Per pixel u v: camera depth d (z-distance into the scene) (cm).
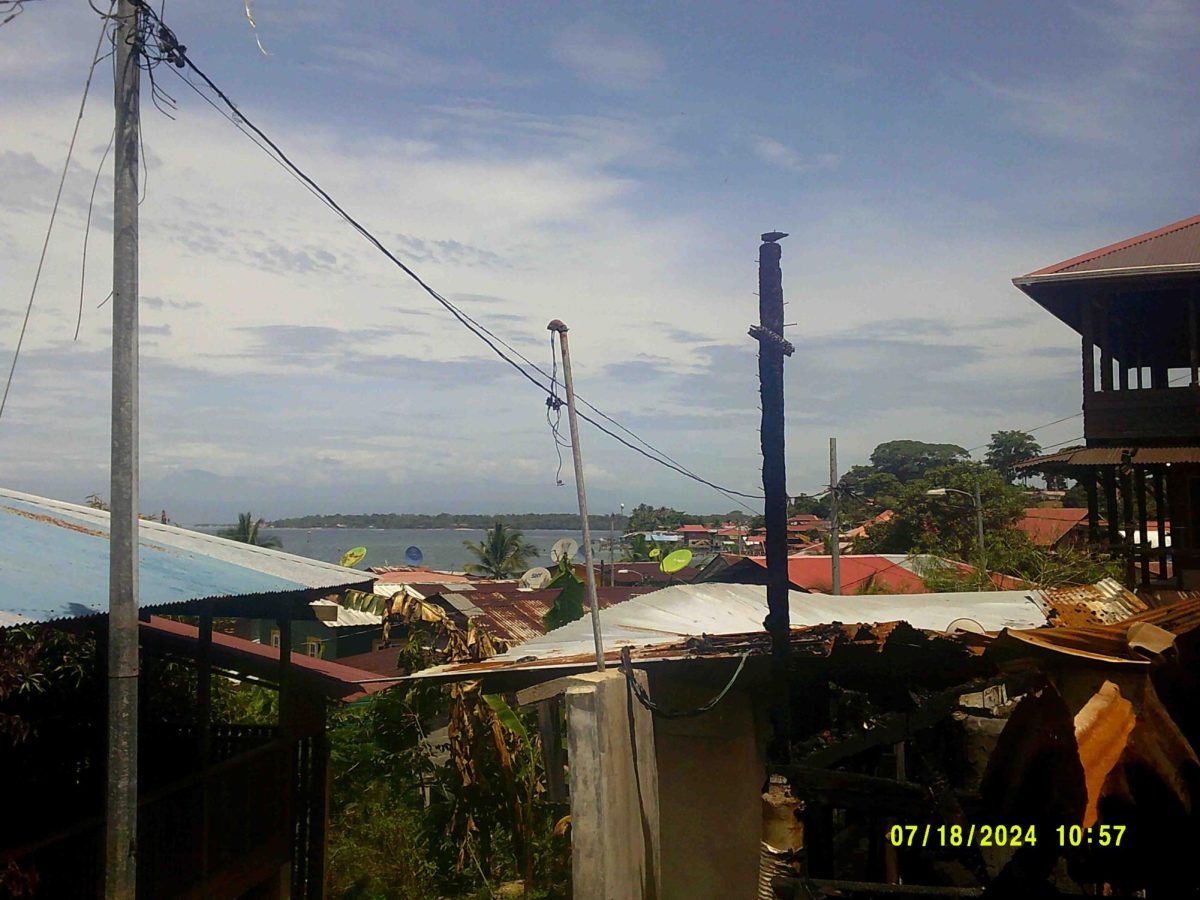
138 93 493
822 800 550
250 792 898
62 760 823
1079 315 1544
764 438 574
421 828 1409
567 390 590
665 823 736
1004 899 452
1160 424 1366
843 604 1045
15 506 936
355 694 1004
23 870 627
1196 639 452
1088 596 731
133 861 479
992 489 3559
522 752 1379
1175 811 402
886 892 543
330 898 1234
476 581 3741
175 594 738
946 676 575
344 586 962
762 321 582
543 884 1366
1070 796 412
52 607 616
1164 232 1500
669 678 730
